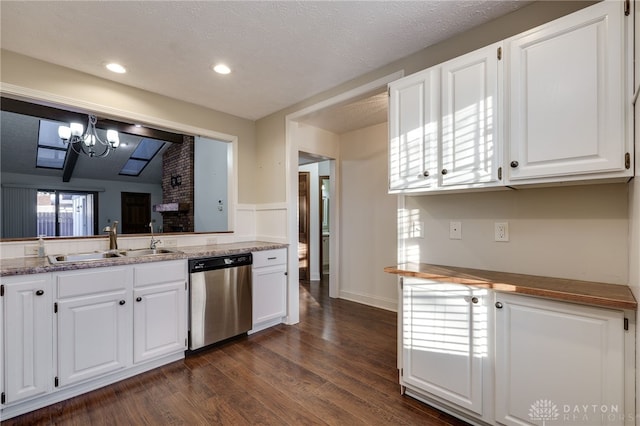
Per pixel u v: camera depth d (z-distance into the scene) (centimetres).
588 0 158
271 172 351
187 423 170
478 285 155
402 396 194
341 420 172
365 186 409
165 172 732
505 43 156
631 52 123
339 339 287
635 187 125
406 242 226
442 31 197
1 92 212
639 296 114
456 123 172
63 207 842
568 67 137
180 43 208
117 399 192
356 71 251
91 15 177
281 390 202
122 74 252
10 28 188
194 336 251
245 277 287
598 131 130
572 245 159
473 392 159
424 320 178
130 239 277
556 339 134
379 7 174
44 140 652
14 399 172
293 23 188
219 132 338
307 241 546
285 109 332
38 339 180
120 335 211
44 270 181
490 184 161
